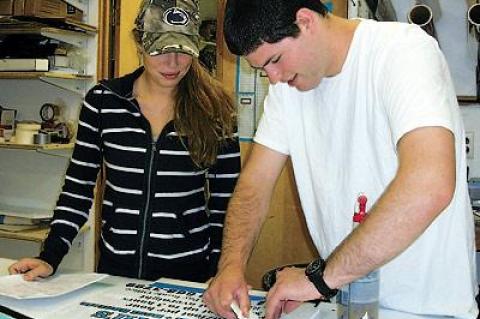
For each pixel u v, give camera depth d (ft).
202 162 5.22
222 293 3.78
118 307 3.95
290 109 4.25
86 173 5.41
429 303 3.82
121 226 5.21
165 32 5.03
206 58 8.72
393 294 3.86
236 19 3.34
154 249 5.17
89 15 8.56
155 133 5.24
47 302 4.05
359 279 3.30
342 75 3.79
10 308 3.91
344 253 3.14
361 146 3.81
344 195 3.96
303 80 3.63
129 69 8.65
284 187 8.50
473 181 7.38
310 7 3.42
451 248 3.74
